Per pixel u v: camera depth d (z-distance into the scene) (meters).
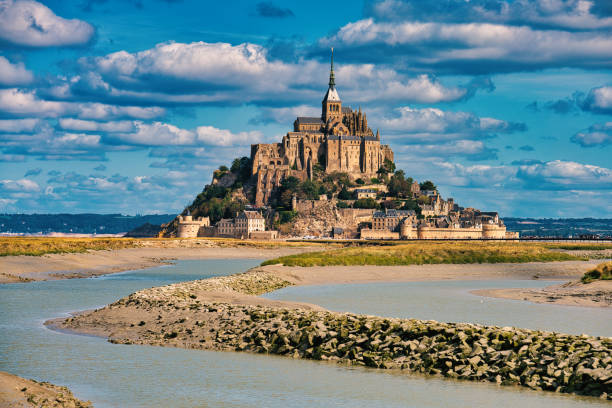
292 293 137.25
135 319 91.06
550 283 168.25
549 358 62.03
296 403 56.34
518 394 57.88
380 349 70.44
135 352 74.69
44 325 90.75
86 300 120.19
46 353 73.56
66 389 57.84
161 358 71.81
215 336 80.69
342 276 179.00
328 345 72.69
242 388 60.56
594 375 57.94
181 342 79.31
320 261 199.75
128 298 104.31
